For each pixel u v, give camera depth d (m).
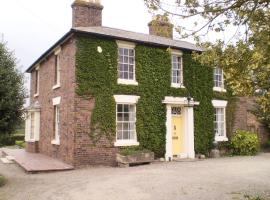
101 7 19.42
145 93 17.89
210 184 11.38
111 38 17.03
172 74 19.34
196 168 15.03
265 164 16.41
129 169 15.02
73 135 15.71
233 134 21.69
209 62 8.74
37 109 22.16
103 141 16.36
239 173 13.63
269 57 7.57
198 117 19.89
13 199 9.76
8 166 16.81
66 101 17.02
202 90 20.25
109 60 16.95
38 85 23.30
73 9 18.52
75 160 15.55
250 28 7.91
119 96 17.00
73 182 12.04
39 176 13.60
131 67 17.89
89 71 16.36
